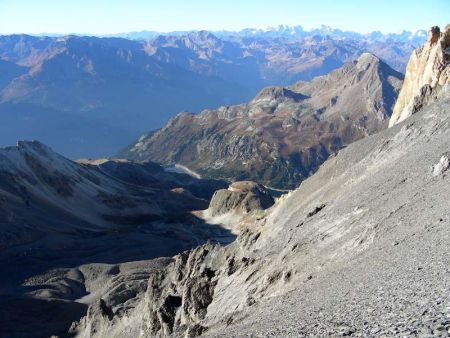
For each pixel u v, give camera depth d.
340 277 42.16
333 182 98.75
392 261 37.41
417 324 21.33
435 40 125.25
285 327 31.09
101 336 132.25
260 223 124.06
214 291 83.25
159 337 89.06
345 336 23.56
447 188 50.09
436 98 109.69
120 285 191.00
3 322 172.75
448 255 31.30
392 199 59.53
